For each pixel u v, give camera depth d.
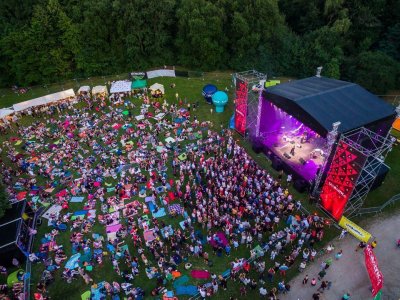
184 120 42.81
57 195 32.09
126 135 39.69
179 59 58.56
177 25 56.34
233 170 32.84
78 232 28.31
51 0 51.91
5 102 50.53
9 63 52.66
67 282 24.66
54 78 55.41
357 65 54.16
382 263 25.19
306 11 61.81
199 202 29.64
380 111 30.03
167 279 24.28
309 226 27.64
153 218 28.95
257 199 29.19
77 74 56.25
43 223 29.64
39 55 53.47
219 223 27.75
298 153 34.94
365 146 29.77
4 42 51.31
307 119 29.58
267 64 55.47
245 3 53.34
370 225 28.23
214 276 23.53
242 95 36.78
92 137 39.91
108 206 30.42
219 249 25.92
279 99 32.56
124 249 26.62
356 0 56.97
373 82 51.84
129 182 33.03
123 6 52.38
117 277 24.81
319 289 23.25
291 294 23.22
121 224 28.72
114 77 56.31
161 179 32.66
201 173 33.59
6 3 52.31
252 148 37.53
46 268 25.73
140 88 50.03
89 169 34.78
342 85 33.59
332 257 25.61
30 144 39.53
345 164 25.53
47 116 45.28
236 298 23.12
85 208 30.58
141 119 43.47
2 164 37.00
